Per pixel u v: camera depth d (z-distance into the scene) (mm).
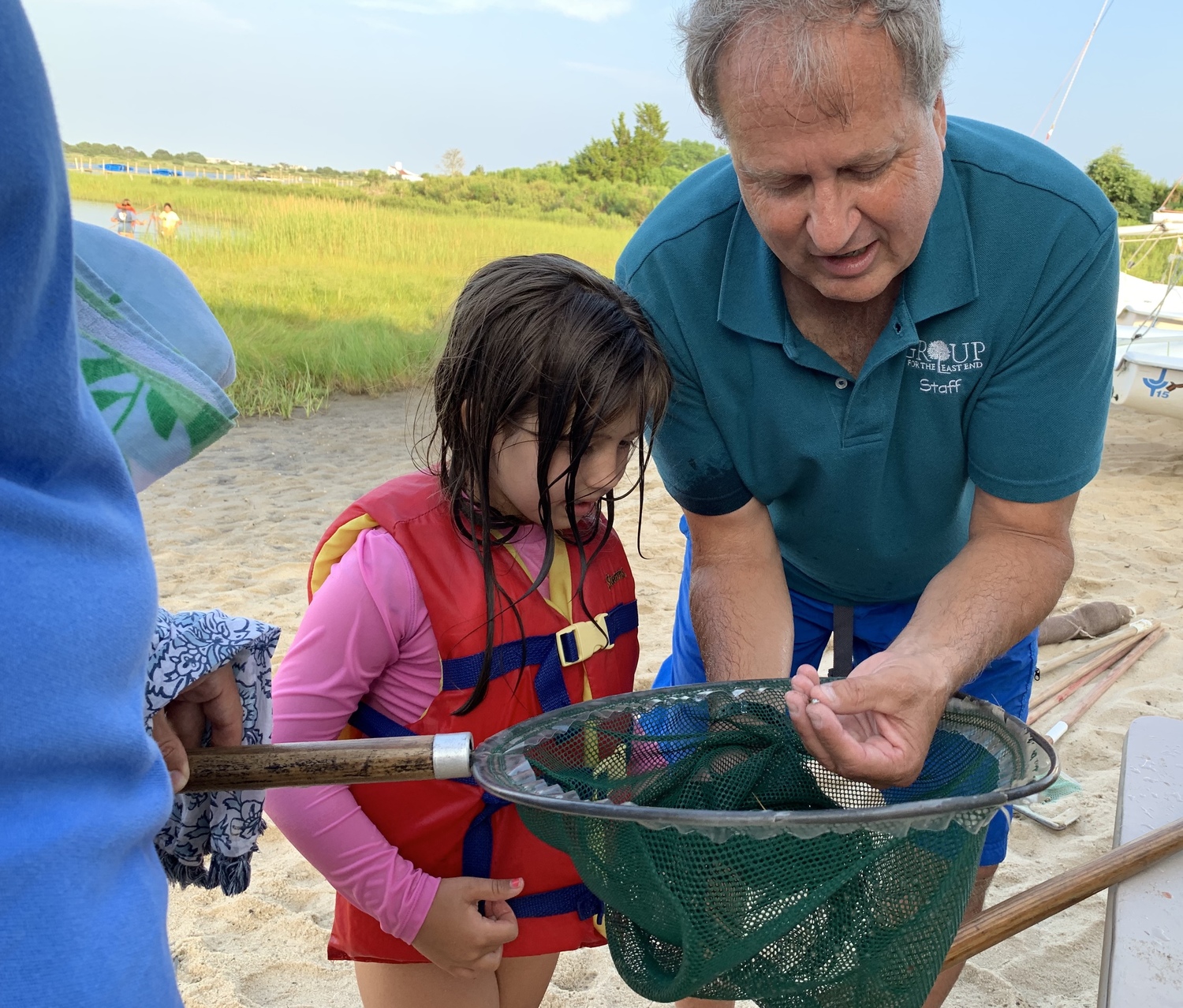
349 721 1631
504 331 1458
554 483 1487
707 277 1752
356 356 10312
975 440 1784
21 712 662
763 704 1527
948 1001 2467
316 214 17969
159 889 767
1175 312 9062
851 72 1292
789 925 1058
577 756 1421
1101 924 2750
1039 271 1622
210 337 1104
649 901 1117
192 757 1167
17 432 685
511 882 1558
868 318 1689
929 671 1393
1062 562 1762
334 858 1529
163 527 5953
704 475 1892
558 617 1634
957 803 1009
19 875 654
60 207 681
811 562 2082
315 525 6016
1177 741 1820
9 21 633
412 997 1699
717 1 1383
